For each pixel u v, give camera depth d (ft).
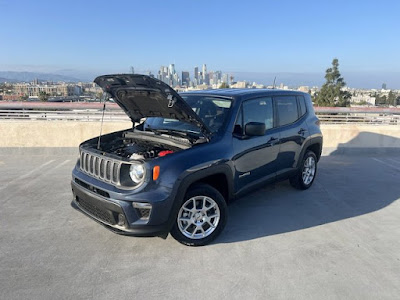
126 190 9.71
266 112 13.97
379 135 27.55
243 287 9.00
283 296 8.63
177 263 10.18
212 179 11.80
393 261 10.39
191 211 10.83
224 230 12.56
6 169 20.75
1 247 11.03
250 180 12.99
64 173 19.97
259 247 11.23
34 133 24.72
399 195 16.84
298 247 11.26
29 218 13.43
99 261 10.24
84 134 25.03
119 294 8.65
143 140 13.14
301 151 15.88
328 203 15.56
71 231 12.30
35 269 9.73
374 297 8.62
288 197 16.33
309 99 17.21
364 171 21.63
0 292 8.61
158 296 8.59
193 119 10.94
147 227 9.70
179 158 10.17
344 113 28.84
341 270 9.86
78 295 8.57
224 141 11.59
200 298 8.53
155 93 10.91
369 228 12.84
